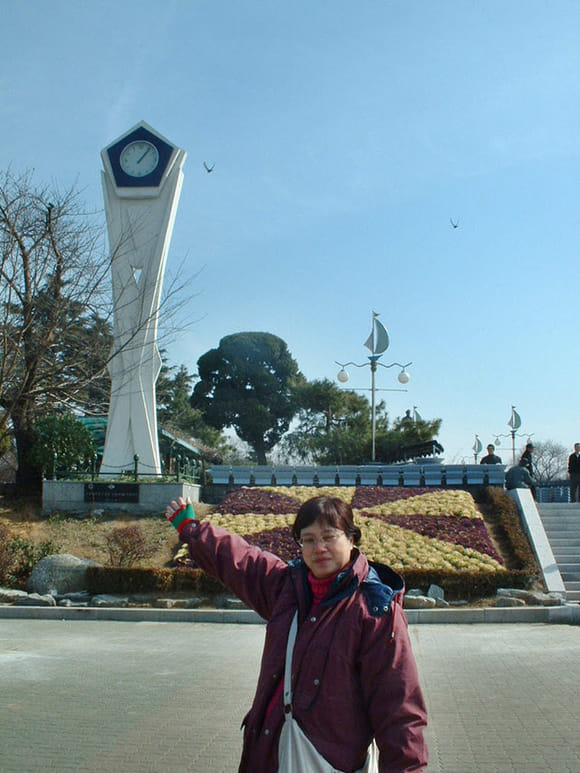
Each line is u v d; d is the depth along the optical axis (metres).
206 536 4.13
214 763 6.66
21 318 23.95
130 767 6.57
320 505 3.77
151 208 26.81
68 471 25.59
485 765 6.54
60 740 7.29
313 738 3.44
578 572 19.02
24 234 23.59
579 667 10.36
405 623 3.63
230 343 64.44
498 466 26.25
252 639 13.20
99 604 16.55
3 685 9.48
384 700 3.45
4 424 22.77
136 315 26.28
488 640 12.85
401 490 24.84
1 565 18.19
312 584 3.77
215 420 62.97
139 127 27.19
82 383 24.48
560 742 7.10
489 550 19.34
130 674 10.16
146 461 26.12
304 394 62.44
